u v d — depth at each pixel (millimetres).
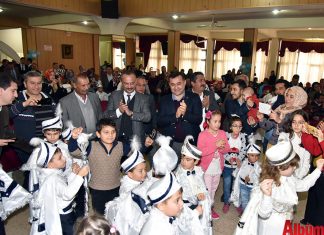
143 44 16125
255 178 2912
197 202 2291
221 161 3084
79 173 2121
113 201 2125
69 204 2234
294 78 8812
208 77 16172
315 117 4797
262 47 15203
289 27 9789
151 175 2184
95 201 2420
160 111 3037
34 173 2307
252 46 10430
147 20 10352
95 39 14727
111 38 9078
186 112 2957
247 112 3600
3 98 2305
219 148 2988
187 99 2998
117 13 8820
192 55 16234
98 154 2352
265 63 15445
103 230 1266
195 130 3043
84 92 3061
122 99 3092
